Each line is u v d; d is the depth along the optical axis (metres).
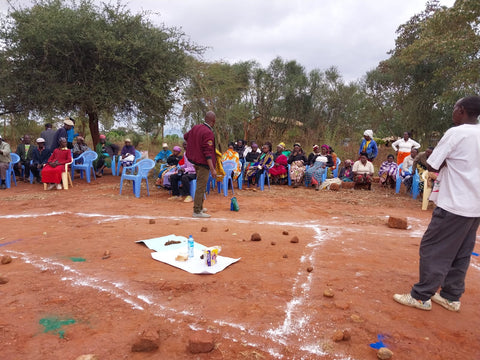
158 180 9.84
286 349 2.41
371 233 5.71
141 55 13.11
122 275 3.57
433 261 2.96
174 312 2.85
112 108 13.46
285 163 11.83
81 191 9.49
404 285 3.55
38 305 2.92
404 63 17.62
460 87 15.35
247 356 2.31
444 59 17.00
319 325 2.72
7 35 12.71
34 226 5.64
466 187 2.81
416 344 2.53
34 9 13.16
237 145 13.34
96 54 12.80
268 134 19.33
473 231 2.97
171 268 3.80
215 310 2.90
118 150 13.03
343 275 3.75
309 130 19.34
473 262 4.44
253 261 4.10
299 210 7.61
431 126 18.34
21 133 18.19
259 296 3.18
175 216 6.50
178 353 2.32
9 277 3.49
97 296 3.10
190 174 8.20
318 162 11.25
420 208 8.47
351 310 2.98
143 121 16.14
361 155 11.67
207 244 4.70
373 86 20.59
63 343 2.40
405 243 5.13
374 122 21.31
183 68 14.63
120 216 6.43
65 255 4.16
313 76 20.88
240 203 8.17
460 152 2.82
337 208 8.06
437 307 3.13
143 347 2.32
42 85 12.69
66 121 10.84
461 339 2.62
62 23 12.39
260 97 19.45
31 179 11.21
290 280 3.57
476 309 3.14
